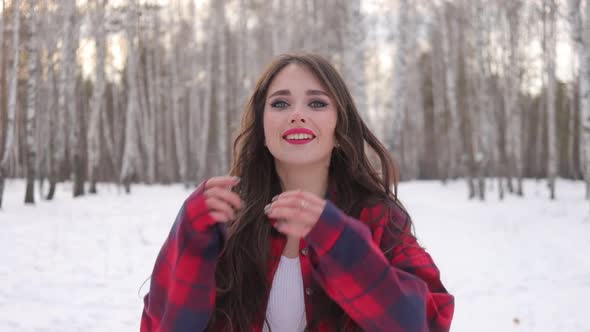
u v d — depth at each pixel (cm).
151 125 2847
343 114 125
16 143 2728
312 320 117
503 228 1002
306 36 2375
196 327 105
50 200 1559
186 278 103
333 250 93
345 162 131
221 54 2270
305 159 120
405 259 119
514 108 2084
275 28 2322
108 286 558
